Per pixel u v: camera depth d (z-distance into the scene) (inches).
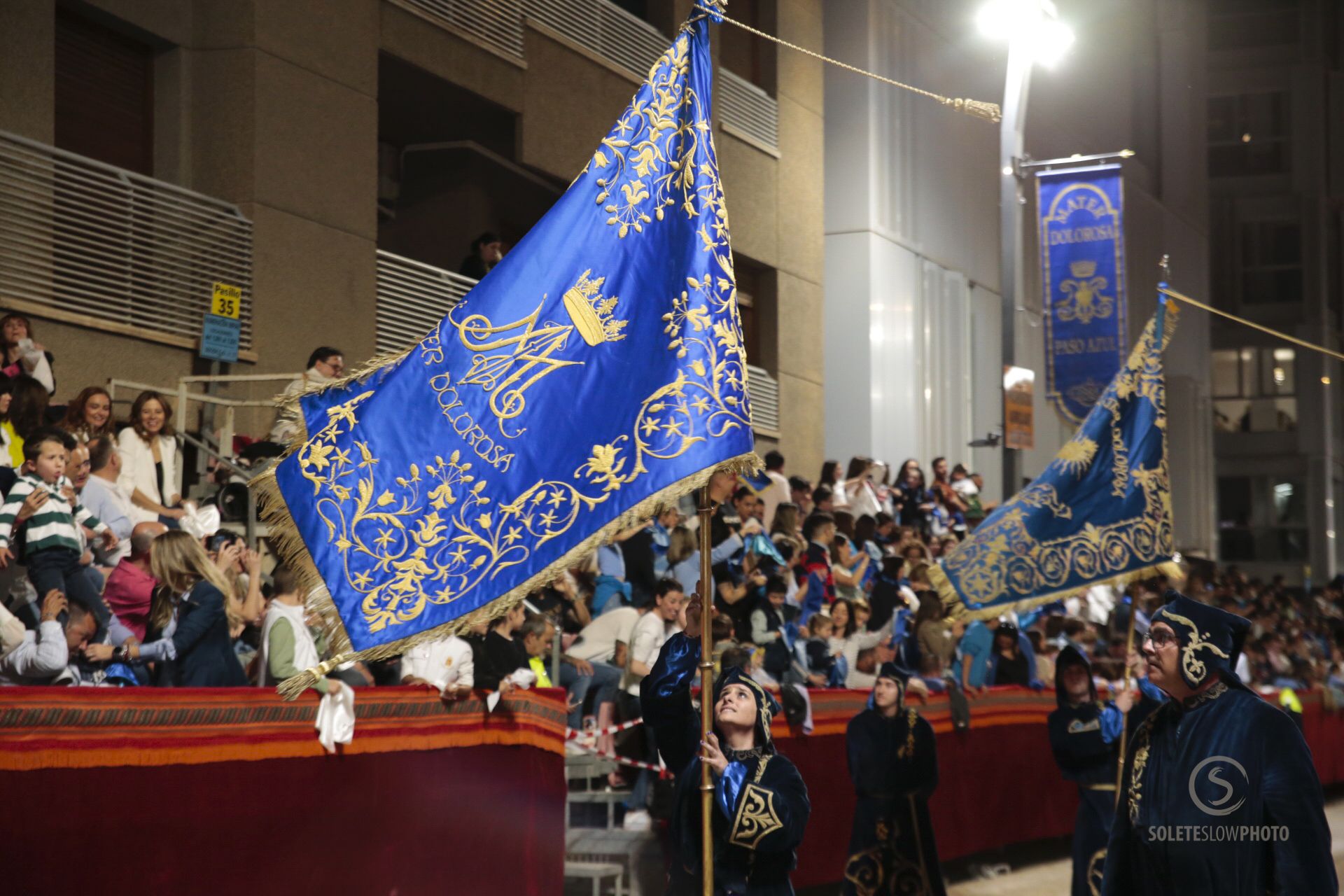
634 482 173.0
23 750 199.8
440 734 282.8
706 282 183.0
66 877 204.4
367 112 530.0
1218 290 1930.4
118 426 399.9
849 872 332.8
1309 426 1886.1
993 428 1004.6
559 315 179.3
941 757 431.2
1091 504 361.4
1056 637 588.1
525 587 168.4
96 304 432.5
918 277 906.7
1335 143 1916.8
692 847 201.0
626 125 188.4
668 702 207.9
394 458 171.6
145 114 479.2
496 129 636.1
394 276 556.7
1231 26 1921.8
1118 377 368.5
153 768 219.5
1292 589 1596.9
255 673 294.2
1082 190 632.4
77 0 443.5
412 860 272.2
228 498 368.2
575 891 354.3
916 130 911.0
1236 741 181.6
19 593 256.2
